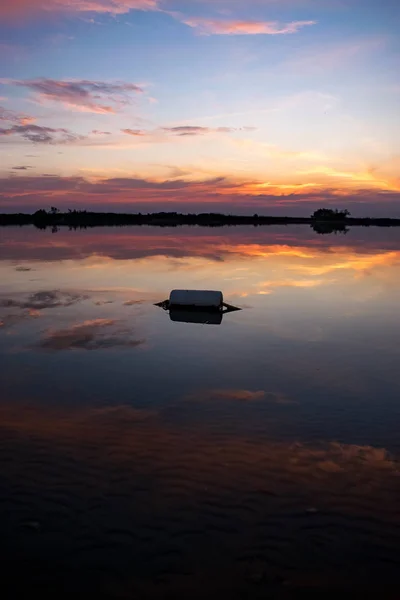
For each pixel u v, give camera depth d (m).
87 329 16.66
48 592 5.34
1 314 18.75
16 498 6.90
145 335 16.08
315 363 13.37
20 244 57.59
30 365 12.88
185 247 54.69
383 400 10.74
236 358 13.75
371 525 6.43
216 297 19.48
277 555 5.89
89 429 9.09
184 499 6.91
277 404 10.46
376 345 15.16
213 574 5.61
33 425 9.23
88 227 115.00
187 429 9.16
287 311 19.98
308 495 7.06
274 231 104.25
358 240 71.88
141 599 5.27
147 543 6.05
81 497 6.93
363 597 5.34
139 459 7.99
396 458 8.15
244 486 7.25
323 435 8.99
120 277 29.50
